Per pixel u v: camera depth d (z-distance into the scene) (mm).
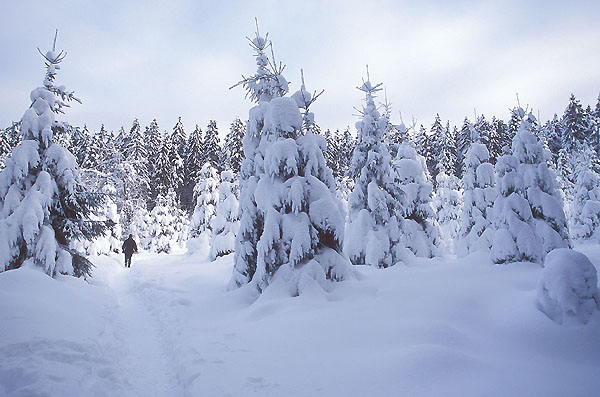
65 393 4469
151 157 60312
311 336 7102
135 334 8414
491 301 8227
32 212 11031
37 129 12180
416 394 4625
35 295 8125
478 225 22688
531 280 10141
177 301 11352
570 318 6496
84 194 12695
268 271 11195
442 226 35406
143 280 15758
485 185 23188
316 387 4980
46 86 13164
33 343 5562
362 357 5938
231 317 9625
